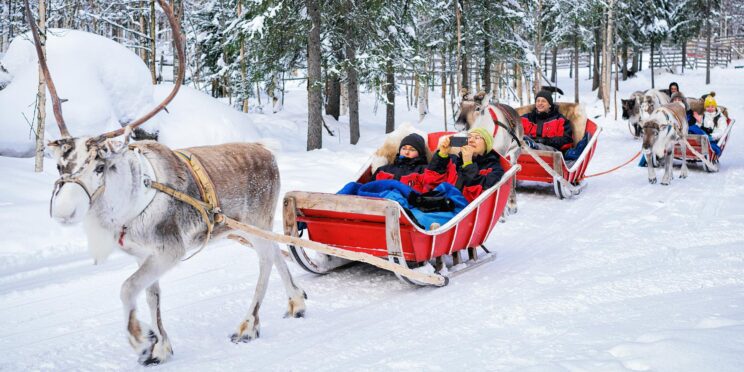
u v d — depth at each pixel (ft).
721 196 35.50
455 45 73.77
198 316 18.45
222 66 75.77
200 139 48.16
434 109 111.04
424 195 22.90
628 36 120.37
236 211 16.87
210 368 14.58
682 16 127.85
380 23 59.82
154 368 14.67
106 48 45.98
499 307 18.39
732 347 13.24
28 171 36.01
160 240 14.51
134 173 14.01
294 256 21.48
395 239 19.43
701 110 50.37
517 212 33.50
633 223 29.73
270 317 18.43
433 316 17.98
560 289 19.84
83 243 26.55
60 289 21.02
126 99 45.50
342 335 16.62
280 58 60.75
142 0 71.67
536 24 88.94
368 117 93.61
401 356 14.71
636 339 14.42
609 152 57.67
